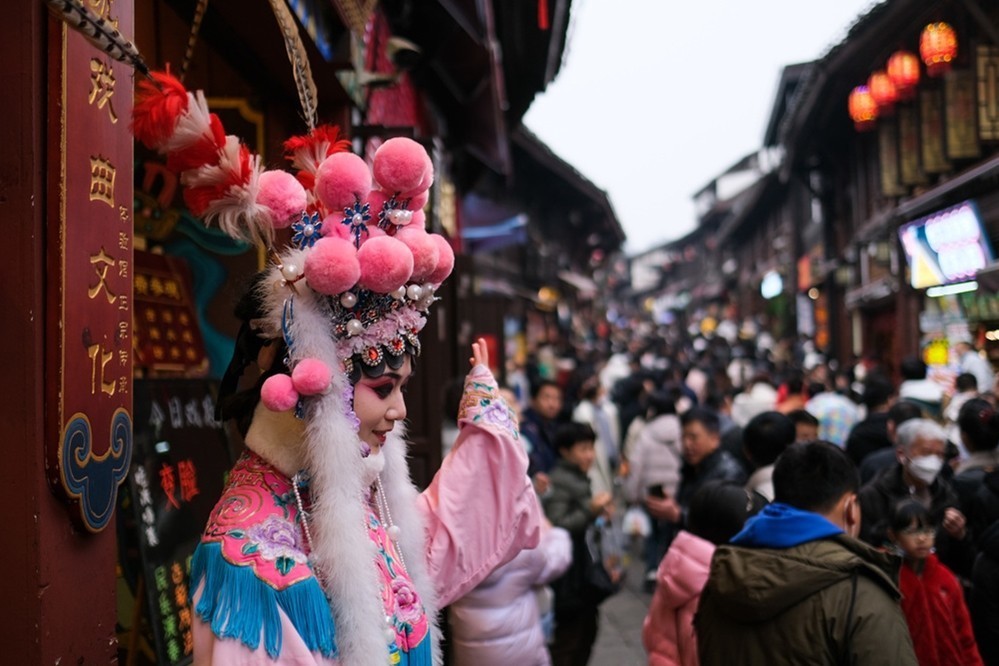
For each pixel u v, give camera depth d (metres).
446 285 6.85
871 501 3.96
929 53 8.95
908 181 10.87
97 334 1.82
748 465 5.86
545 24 8.62
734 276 39.19
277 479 1.66
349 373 1.63
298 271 1.58
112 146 1.91
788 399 6.90
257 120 3.94
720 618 2.41
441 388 5.41
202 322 3.75
